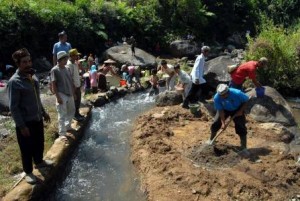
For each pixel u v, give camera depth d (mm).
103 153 8609
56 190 7113
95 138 9352
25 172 6621
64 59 7852
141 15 21938
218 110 7766
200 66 10398
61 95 8086
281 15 31859
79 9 19188
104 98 11781
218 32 27125
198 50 20625
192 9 23703
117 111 11234
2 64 15164
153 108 11195
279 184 6812
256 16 29422
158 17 23016
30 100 6109
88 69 14539
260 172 7125
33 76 6227
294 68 13492
